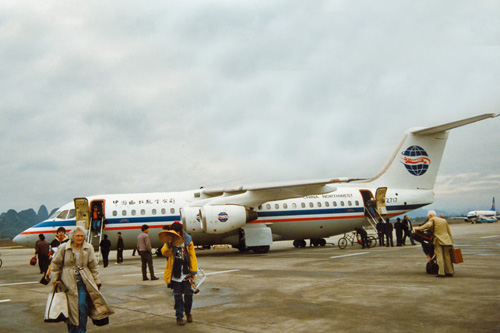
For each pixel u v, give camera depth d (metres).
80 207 20.39
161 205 21.03
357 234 22.20
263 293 9.20
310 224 22.70
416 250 18.34
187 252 6.81
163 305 8.42
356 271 12.06
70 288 5.43
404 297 8.12
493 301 7.52
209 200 21.05
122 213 20.42
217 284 10.68
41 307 8.63
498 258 14.09
